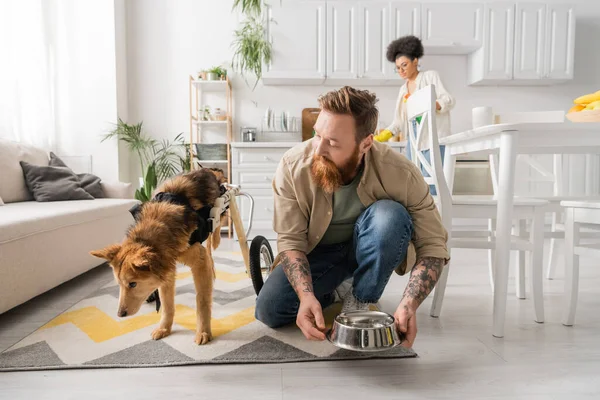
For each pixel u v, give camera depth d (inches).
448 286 79.7
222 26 159.5
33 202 96.3
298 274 44.3
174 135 161.3
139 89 159.2
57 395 39.0
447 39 149.1
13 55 131.9
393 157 45.7
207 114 155.1
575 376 42.9
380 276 46.0
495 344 51.3
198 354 47.2
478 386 40.7
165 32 158.7
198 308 50.9
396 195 47.0
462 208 60.9
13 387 40.5
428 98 59.9
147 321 58.3
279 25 146.3
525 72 151.5
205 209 50.7
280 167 47.8
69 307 65.6
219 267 93.4
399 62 118.0
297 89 163.5
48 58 140.8
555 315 62.4
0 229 54.9
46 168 103.3
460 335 54.3
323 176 41.3
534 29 150.3
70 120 144.4
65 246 73.0
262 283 62.1
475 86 165.0
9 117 133.0
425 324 58.5
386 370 44.1
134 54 158.2
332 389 40.1
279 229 48.7
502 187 53.4
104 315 60.8
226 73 151.7
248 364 45.4
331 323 56.7
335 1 146.4
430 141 60.1
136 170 161.3
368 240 45.6
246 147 143.2
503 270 53.2
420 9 147.5
